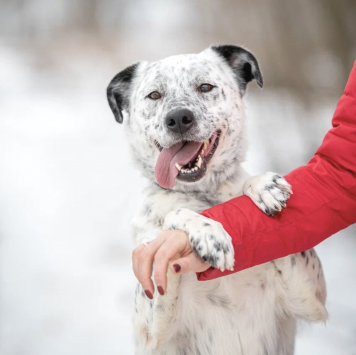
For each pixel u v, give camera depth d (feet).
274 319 11.87
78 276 21.86
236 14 47.06
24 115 47.21
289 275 11.27
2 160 37.27
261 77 13.66
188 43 59.00
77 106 49.49
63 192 31.19
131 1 73.72
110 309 19.52
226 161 12.57
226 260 8.79
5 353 17.28
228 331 11.46
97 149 38.81
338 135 9.23
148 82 13.17
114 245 24.18
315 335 15.99
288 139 31.24
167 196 12.16
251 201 9.53
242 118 13.14
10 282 21.59
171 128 11.91
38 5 75.72
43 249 24.31
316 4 34.50
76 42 66.39
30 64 61.11
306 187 9.37
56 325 18.76
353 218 9.33
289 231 9.11
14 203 29.94
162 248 8.04
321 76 36.99
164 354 11.85
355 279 18.40
